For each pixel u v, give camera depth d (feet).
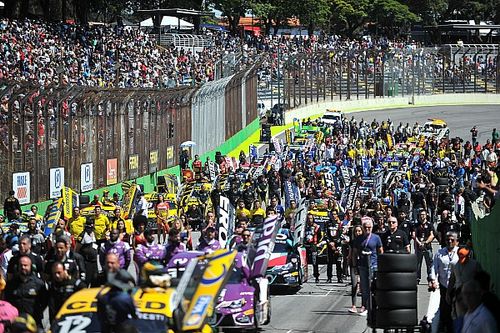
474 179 335.06
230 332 164.14
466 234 196.44
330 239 233.55
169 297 108.78
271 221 167.22
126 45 582.35
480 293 106.01
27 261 128.06
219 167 436.35
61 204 244.83
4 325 114.52
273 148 552.00
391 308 146.82
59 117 325.83
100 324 105.60
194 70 606.14
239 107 636.07
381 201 293.23
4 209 256.52
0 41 427.33
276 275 212.64
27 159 302.66
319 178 396.37
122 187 347.36
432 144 562.25
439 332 154.40
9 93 289.74
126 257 165.89
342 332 168.04
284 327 172.65
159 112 437.99
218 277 106.01
